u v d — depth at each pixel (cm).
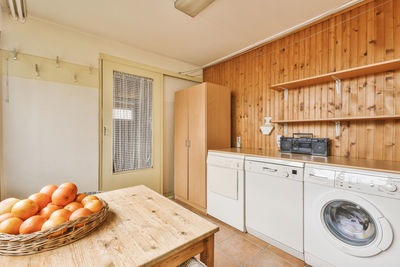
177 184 307
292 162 167
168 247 67
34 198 78
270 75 254
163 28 226
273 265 157
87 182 233
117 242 69
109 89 254
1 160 185
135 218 89
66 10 192
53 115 211
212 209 245
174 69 320
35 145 201
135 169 279
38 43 203
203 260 84
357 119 180
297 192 162
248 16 202
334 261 139
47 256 61
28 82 197
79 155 227
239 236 201
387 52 166
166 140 317
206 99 256
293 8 189
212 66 343
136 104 280
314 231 151
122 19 208
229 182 219
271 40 248
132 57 273
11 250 60
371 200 124
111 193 123
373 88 173
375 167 129
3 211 75
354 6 181
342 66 191
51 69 210
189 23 216
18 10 172
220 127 271
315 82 207
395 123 162
